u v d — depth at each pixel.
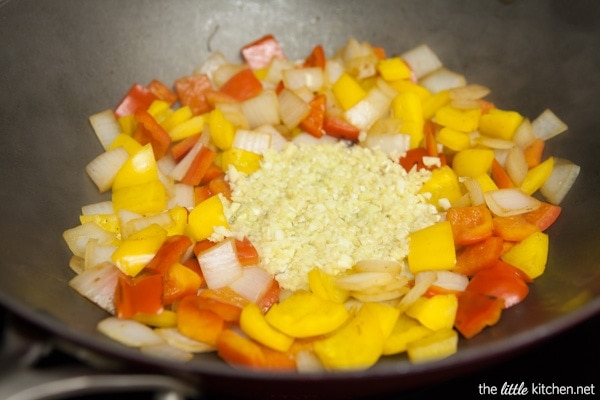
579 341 0.31
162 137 0.38
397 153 0.38
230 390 0.28
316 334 0.30
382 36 0.43
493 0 0.40
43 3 0.37
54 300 0.31
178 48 0.41
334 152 0.38
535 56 0.40
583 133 0.37
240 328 0.31
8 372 0.24
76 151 0.38
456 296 0.32
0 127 0.35
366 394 0.29
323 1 0.42
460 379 0.31
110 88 0.40
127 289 0.31
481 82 0.41
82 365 0.25
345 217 0.36
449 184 0.36
